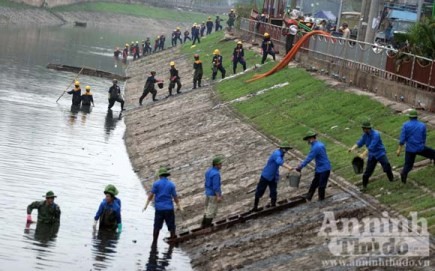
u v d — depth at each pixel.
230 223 27.44
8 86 62.47
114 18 171.62
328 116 38.81
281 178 31.75
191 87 61.62
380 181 27.81
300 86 46.59
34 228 27.31
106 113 56.41
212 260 25.09
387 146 31.58
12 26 128.50
